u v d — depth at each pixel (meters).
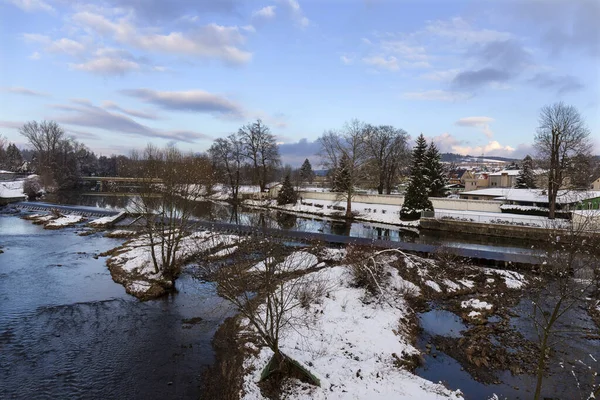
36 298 21.88
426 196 51.38
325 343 16.36
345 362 14.95
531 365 15.78
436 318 20.77
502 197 67.62
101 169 139.00
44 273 26.52
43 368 14.79
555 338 18.02
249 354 15.54
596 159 61.12
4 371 14.48
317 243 31.83
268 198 66.25
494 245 38.06
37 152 105.88
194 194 28.98
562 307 21.34
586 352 16.78
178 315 20.12
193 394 13.45
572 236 19.78
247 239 17.05
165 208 29.72
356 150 55.56
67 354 15.88
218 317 19.91
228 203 73.19
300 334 16.80
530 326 19.45
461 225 45.53
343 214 57.22
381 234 43.91
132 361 15.51
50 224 45.56
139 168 29.47
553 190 48.19
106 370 14.80
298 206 64.94
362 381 13.71
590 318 20.05
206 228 33.66
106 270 27.67
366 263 23.23
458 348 17.34
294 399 12.56
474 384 14.39
